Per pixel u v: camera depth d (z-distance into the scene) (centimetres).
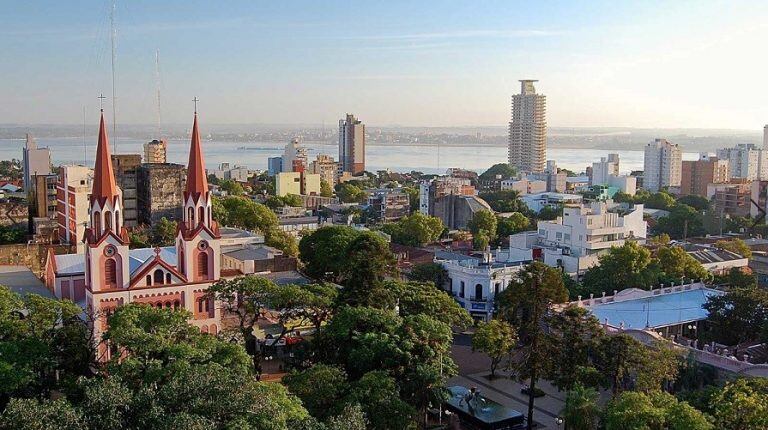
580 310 9119
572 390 7938
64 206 17088
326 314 9994
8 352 7225
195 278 10494
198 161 10469
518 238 17550
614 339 8581
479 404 9062
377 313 8750
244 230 18638
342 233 14162
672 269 14188
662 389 8956
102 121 9806
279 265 14725
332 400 7325
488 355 11044
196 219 10456
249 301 9744
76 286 11288
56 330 8281
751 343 10775
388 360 7869
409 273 15700
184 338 7938
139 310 8206
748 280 13888
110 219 9881
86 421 5266
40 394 7362
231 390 5588
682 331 11831
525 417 9062
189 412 5378
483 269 13750
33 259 15575
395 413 7094
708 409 7300
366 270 10031
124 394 5612
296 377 7512
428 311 10106
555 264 15725
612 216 16725
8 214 19112
